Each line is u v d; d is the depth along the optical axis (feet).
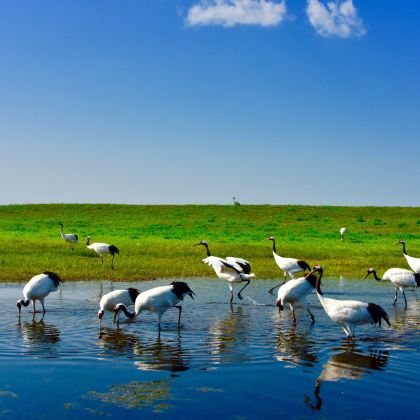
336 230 137.80
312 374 28.48
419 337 36.52
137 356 31.48
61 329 38.19
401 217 165.68
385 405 24.41
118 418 22.94
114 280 63.62
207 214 170.71
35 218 159.22
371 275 69.97
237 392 25.85
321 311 46.19
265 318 42.86
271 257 86.07
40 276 44.24
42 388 26.27
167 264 75.77
